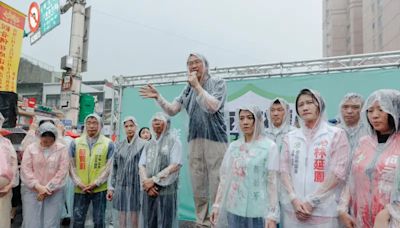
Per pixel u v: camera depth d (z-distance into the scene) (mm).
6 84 6480
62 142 4426
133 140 4305
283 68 5809
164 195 3660
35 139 4605
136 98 6836
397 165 2189
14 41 6676
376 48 28578
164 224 3619
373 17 29578
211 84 3064
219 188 2969
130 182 4129
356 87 5359
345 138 2701
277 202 2779
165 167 3740
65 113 6957
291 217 2697
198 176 3115
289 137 2916
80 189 4270
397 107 2309
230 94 6105
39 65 27109
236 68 6074
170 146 3807
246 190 2859
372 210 2307
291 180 2775
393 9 25000
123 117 6914
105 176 4340
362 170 2398
